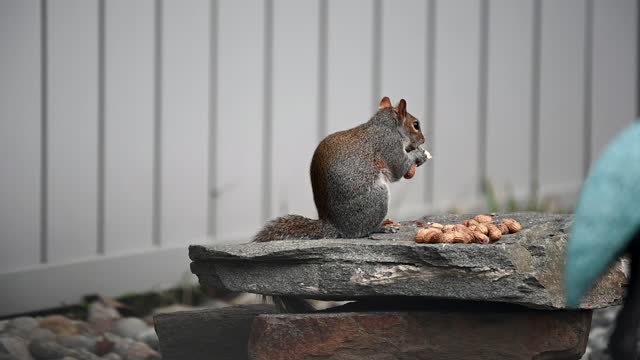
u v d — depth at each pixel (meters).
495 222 8.78
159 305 11.95
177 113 12.45
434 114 15.10
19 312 11.17
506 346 8.05
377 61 14.44
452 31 15.34
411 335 8.10
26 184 11.23
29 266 11.29
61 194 11.51
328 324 8.04
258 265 8.16
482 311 8.12
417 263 7.84
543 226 8.65
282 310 8.89
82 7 11.57
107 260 11.86
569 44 17.16
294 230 8.95
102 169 11.84
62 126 11.47
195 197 12.69
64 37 11.43
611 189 6.58
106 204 11.91
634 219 6.52
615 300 8.12
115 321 10.94
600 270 6.70
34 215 11.31
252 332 8.20
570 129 17.20
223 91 12.87
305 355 8.05
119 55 11.91
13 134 11.09
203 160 12.74
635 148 6.62
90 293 11.73
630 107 18.38
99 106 11.77
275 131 13.39
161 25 12.26
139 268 12.16
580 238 6.67
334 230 8.98
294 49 13.52
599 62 17.73
